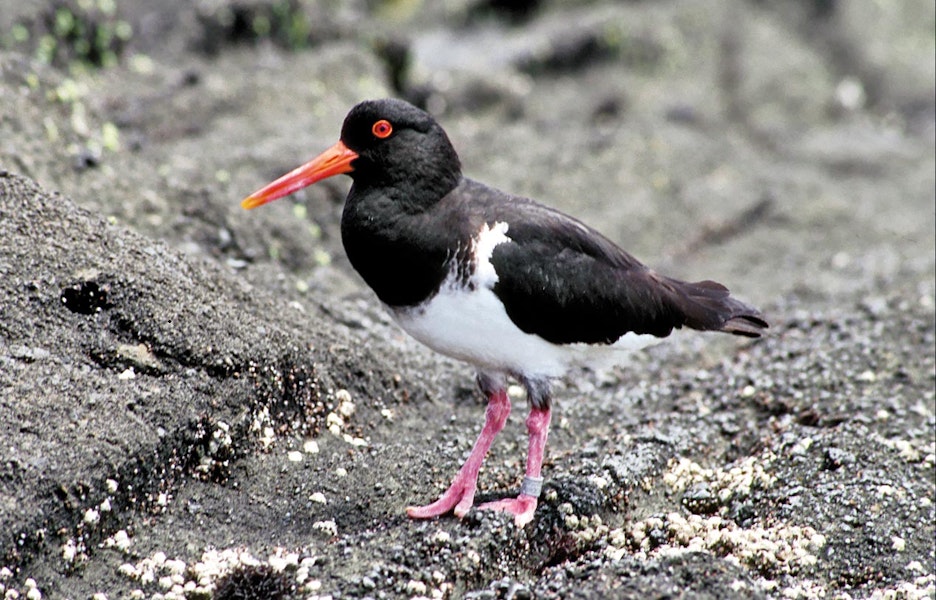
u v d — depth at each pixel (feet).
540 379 31.81
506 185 61.41
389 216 30.83
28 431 28.35
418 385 39.11
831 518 33.24
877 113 89.30
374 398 37.35
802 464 35.58
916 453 36.35
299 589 27.73
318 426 34.81
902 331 44.75
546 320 30.81
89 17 57.31
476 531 30.17
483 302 30.35
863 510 33.53
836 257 58.34
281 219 46.42
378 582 28.04
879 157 75.10
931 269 53.57
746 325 34.78
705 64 85.81
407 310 31.42
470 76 74.64
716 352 46.14
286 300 39.32
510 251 30.25
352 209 31.53
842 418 38.70
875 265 56.44
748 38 88.28
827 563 31.89
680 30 86.89
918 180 72.64
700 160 69.05
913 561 31.94
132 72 58.59
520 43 81.82
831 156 75.15
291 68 62.34
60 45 55.67
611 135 69.46
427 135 31.09
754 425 38.99
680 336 47.73
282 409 33.94
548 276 30.60
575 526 31.94
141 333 32.01
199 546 29.35
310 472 32.86
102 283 32.35
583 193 62.64
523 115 75.46
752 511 34.17
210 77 59.11
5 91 41.91
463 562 29.22
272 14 65.72
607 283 31.73
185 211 43.70
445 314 30.83
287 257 45.27
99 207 41.42
